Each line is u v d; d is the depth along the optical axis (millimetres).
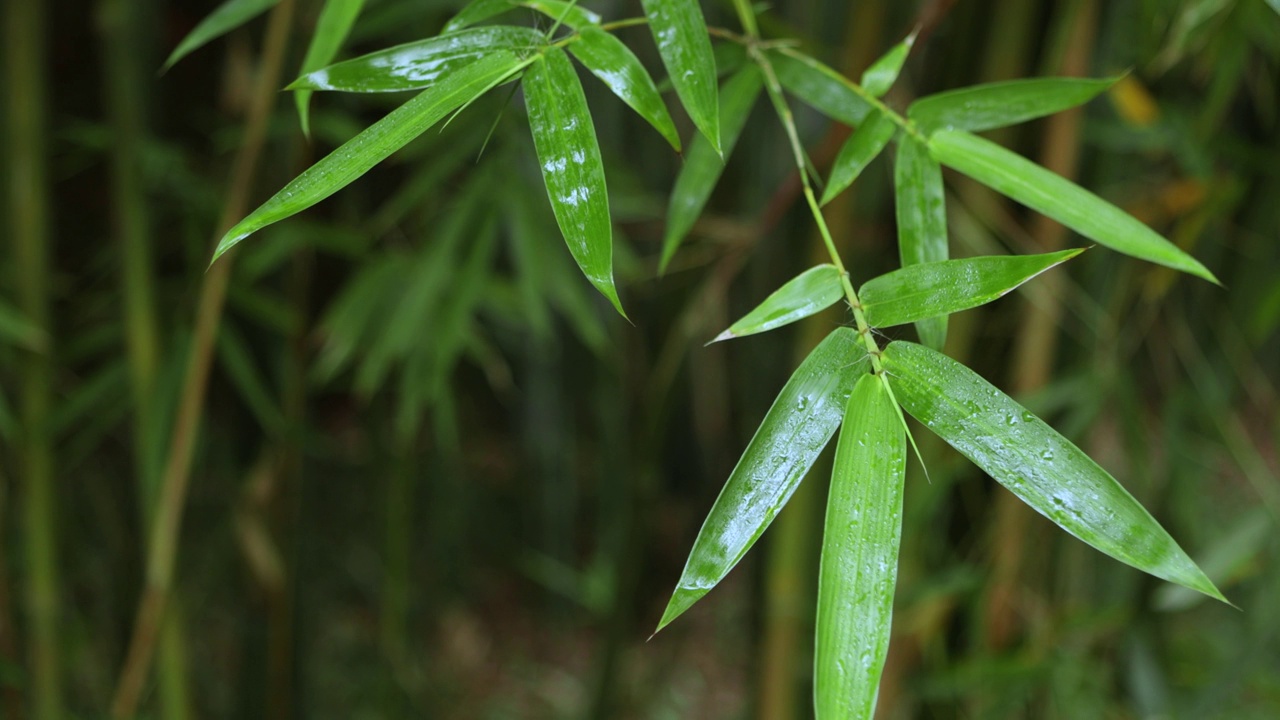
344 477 3023
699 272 2037
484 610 3066
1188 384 1468
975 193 1225
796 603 1395
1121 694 1550
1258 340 1422
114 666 1950
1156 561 730
